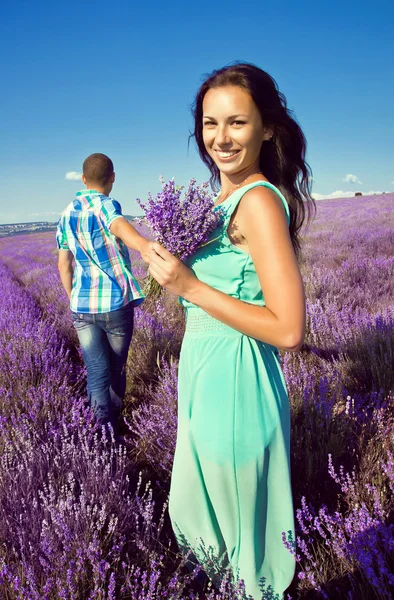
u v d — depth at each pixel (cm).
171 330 470
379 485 203
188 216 125
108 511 205
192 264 136
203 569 161
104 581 165
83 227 283
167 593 163
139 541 180
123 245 300
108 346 313
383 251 864
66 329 584
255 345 142
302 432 246
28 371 384
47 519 199
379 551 156
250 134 130
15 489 219
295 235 166
